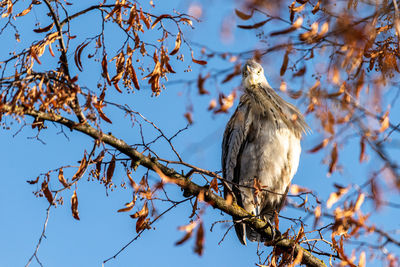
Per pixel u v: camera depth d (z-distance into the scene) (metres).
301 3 5.93
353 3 5.88
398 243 6.35
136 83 7.62
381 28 6.48
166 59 7.50
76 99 7.48
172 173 8.24
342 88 5.98
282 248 8.70
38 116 7.26
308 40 5.80
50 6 7.64
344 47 5.75
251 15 5.36
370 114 6.03
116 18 7.98
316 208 6.63
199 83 5.99
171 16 7.43
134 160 7.93
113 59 7.67
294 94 6.05
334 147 5.98
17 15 7.62
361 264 6.62
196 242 6.68
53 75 6.98
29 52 7.36
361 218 6.22
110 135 7.84
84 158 7.46
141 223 7.59
